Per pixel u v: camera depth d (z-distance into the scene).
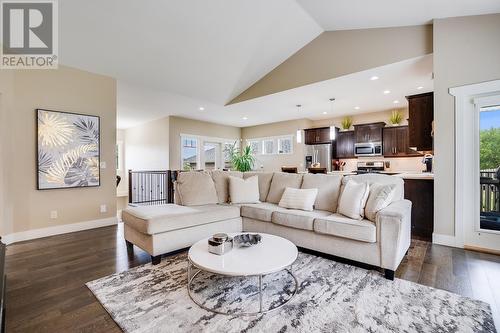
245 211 3.27
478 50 2.90
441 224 3.12
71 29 3.11
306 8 3.37
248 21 3.51
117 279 2.15
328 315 1.63
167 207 3.03
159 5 3.00
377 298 1.83
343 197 2.78
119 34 3.31
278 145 8.31
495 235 2.83
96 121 4.00
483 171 2.95
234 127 9.05
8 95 3.20
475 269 2.35
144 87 4.77
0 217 3.09
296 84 4.58
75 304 1.79
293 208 3.09
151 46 3.64
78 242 3.23
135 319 1.60
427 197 3.49
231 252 1.91
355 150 7.01
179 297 1.86
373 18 3.42
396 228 2.12
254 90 5.31
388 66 3.67
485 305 1.73
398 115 6.39
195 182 3.50
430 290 1.95
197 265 1.69
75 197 3.81
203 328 1.51
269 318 1.60
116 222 4.27
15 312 1.69
